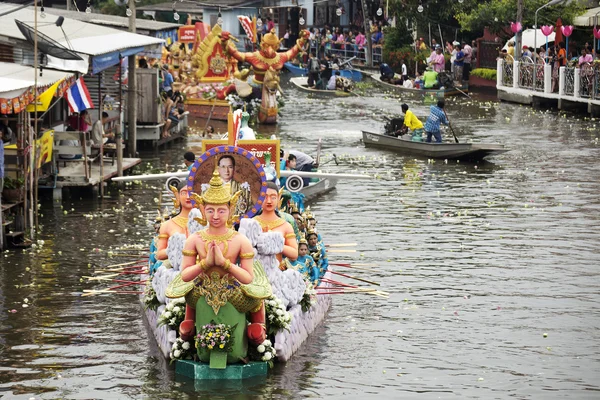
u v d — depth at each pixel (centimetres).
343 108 7562
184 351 2122
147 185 4319
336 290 2689
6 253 3150
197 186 2394
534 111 7275
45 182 3888
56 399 1984
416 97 8344
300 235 2542
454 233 3438
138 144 5419
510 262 3048
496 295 2706
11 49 3759
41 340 2339
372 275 2916
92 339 2350
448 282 2839
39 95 3228
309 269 2506
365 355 2242
